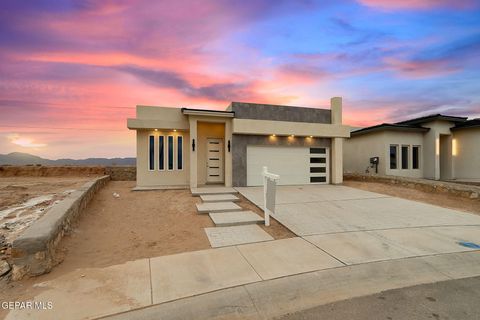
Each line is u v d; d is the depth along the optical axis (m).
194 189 10.20
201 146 12.20
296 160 12.49
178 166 11.76
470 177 15.51
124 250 4.42
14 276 3.26
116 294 2.95
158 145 11.53
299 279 3.37
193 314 2.62
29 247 3.36
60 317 2.51
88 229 5.50
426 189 10.34
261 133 11.39
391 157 15.95
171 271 3.58
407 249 4.49
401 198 9.26
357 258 4.07
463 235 5.30
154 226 5.89
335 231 5.51
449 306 2.76
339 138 13.02
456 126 16.11
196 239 5.02
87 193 7.41
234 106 11.24
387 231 5.53
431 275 3.58
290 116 12.27
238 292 3.04
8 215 5.84
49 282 3.24
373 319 2.51
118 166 18.05
